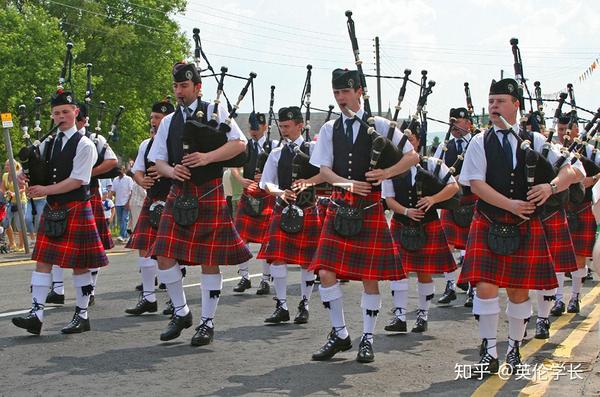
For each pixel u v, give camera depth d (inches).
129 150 1280.8
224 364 192.9
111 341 217.3
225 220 212.1
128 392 167.0
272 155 279.1
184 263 215.8
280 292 253.8
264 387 171.9
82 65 1027.9
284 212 257.0
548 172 179.3
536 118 256.5
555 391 169.6
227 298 304.2
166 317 257.3
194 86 213.6
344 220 193.8
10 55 962.1
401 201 251.8
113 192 591.8
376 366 193.5
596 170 281.4
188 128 204.2
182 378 178.9
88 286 229.9
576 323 256.5
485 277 179.8
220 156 207.3
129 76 1305.4
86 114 273.9
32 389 168.7
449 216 316.5
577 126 286.7
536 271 179.8
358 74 197.8
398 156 193.3
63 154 224.1
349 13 201.3
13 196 499.2
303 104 278.5
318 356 198.7
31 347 208.4
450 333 239.1
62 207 224.8
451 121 309.3
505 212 180.2
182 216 207.0
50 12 1263.5
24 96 962.1
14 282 339.9
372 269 194.7
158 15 1337.4
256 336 229.1
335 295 198.5
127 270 394.6
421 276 245.0
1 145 893.8
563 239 252.5
